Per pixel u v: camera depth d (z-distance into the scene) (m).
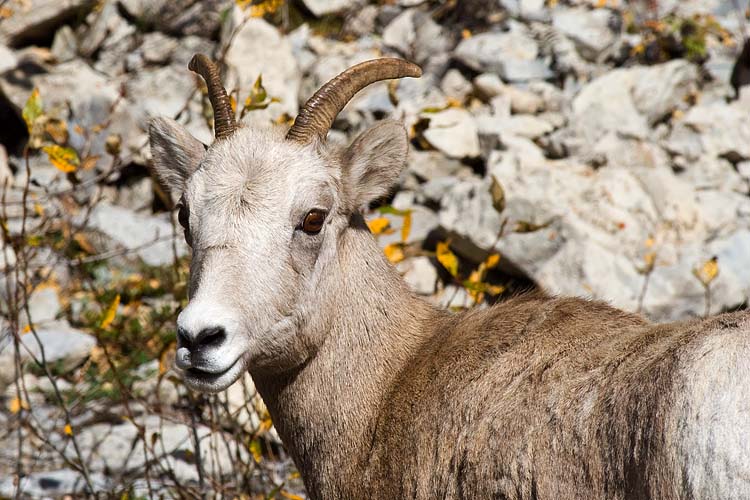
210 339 8.76
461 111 22.89
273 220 9.26
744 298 18.00
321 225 9.60
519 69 24.42
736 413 7.01
